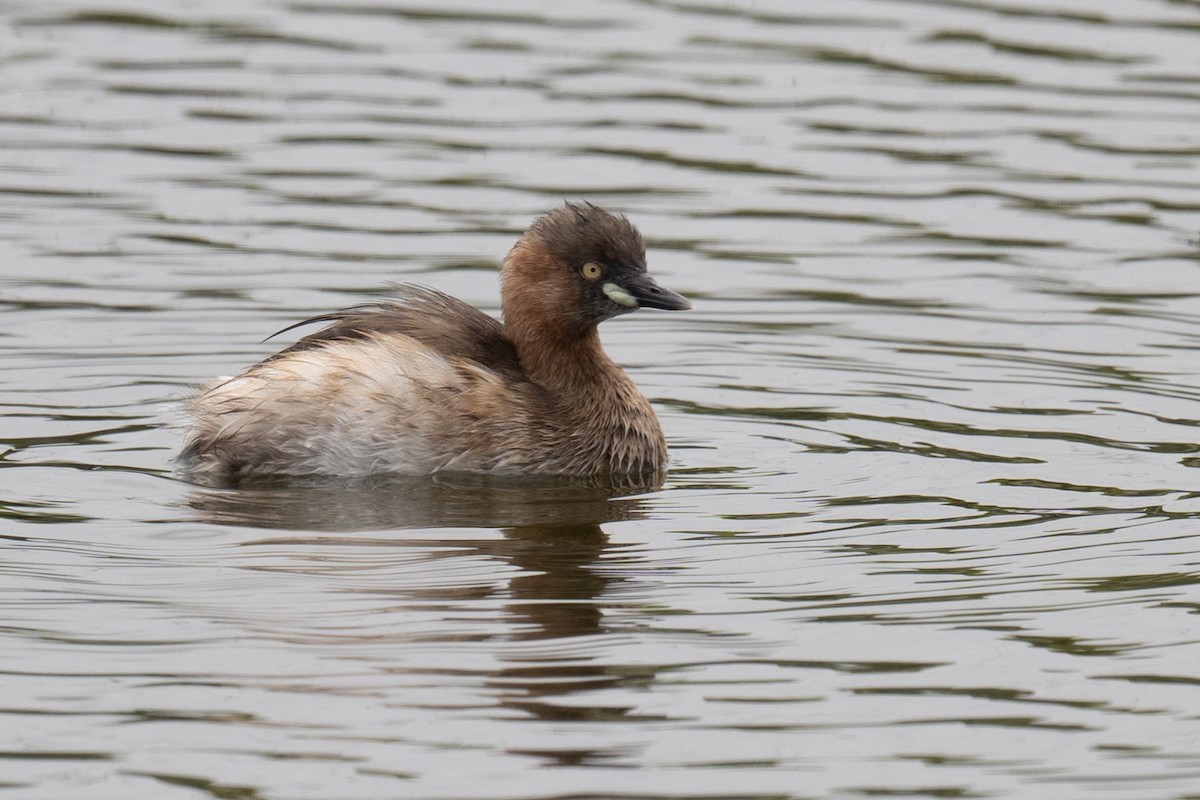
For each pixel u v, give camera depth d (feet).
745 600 35.83
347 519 40.57
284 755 29.76
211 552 38.04
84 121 69.62
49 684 31.96
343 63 75.41
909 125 69.77
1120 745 30.40
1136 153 67.15
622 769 29.40
